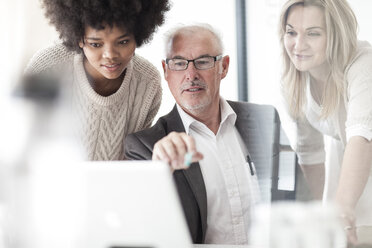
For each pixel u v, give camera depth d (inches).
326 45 66.9
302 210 41.8
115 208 29.2
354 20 64.8
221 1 105.0
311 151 71.6
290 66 72.4
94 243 29.6
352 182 62.1
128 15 53.7
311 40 68.1
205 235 61.7
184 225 29.6
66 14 54.6
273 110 67.0
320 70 68.5
